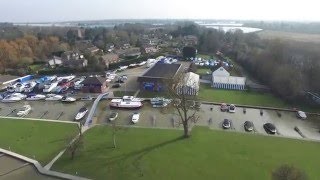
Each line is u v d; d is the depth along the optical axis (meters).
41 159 50.66
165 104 78.38
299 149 53.28
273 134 61.75
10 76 110.19
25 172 47.34
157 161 48.88
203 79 107.25
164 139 57.47
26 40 157.62
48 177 45.66
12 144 56.31
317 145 55.19
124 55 160.75
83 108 74.88
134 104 77.12
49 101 84.81
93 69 124.31
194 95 80.56
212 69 128.12
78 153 52.09
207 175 44.88
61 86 96.56
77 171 46.62
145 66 137.88
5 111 76.62
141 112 74.50
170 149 53.03
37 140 57.97
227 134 60.22
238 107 78.88
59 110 76.75
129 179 44.19
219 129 63.47
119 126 63.91
